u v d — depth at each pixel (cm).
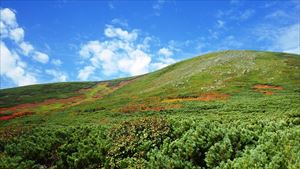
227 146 1295
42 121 4931
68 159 1700
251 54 9044
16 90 11944
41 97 10088
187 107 4266
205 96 5128
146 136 1678
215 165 1253
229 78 6481
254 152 1116
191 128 1666
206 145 1406
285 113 2756
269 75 6322
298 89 5028
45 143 1900
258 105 3766
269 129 1498
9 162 1691
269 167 1007
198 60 10225
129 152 1622
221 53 10194
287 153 1091
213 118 2591
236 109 3675
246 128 1584
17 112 7181
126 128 1828
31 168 1670
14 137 2177
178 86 6806
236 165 1091
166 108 4388
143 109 4616
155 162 1329
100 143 1766
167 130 1686
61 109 6594
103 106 5778
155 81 9212
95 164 1636
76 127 2211
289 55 8869
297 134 1220
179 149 1398
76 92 11125
